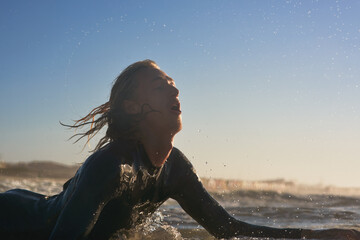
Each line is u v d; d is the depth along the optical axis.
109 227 2.54
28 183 8.44
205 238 3.20
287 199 8.31
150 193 2.71
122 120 2.67
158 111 2.61
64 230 2.22
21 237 2.59
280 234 3.00
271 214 5.27
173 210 5.31
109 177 2.32
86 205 2.26
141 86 2.64
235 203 7.17
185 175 2.91
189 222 4.25
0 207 2.65
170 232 3.03
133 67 2.69
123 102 2.68
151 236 2.90
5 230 2.59
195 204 2.99
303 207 6.39
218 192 8.28
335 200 8.09
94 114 2.94
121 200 2.47
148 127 2.62
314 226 4.18
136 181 2.52
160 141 2.62
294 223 4.44
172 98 2.64
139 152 2.57
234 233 3.05
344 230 2.91
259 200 7.86
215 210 3.04
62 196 2.53
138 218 2.74
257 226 3.08
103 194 2.30
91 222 2.26
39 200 2.70
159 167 2.67
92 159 2.38
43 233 2.54
